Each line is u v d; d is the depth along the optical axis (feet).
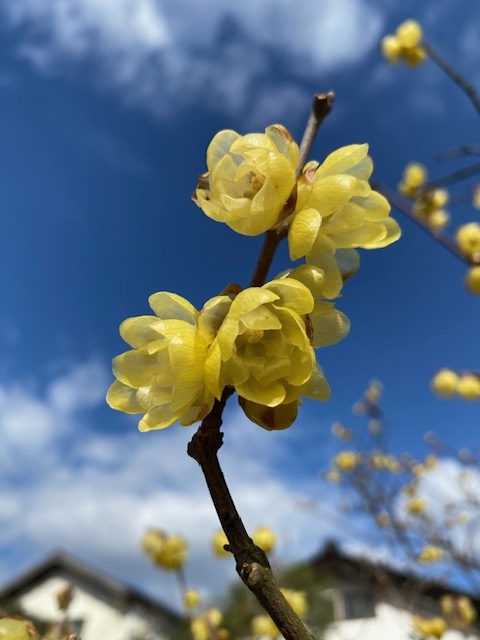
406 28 1.33
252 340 0.29
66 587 0.69
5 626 0.40
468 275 1.08
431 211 1.35
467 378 1.32
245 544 0.23
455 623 1.13
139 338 0.30
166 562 0.98
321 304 0.31
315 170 0.33
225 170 0.33
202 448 0.25
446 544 1.50
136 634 3.84
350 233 0.33
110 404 0.30
